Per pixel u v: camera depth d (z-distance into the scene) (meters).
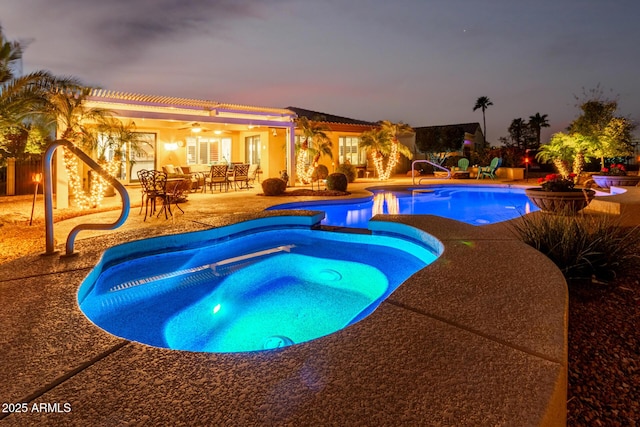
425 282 2.99
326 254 5.89
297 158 18.03
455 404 1.45
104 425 1.39
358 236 6.59
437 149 32.56
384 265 5.34
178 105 12.94
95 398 1.57
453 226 5.70
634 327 2.74
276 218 7.07
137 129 16.05
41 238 5.93
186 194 12.02
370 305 3.94
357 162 22.86
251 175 16.41
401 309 2.45
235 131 19.59
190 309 3.76
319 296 4.18
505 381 1.61
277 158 17.88
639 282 3.64
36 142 10.95
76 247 4.50
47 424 1.40
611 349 2.44
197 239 5.62
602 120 17.48
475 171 21.59
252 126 16.72
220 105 15.25
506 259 3.70
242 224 6.41
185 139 17.59
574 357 2.35
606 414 1.84
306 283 4.60
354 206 11.23
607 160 20.11
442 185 15.71
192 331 3.30
